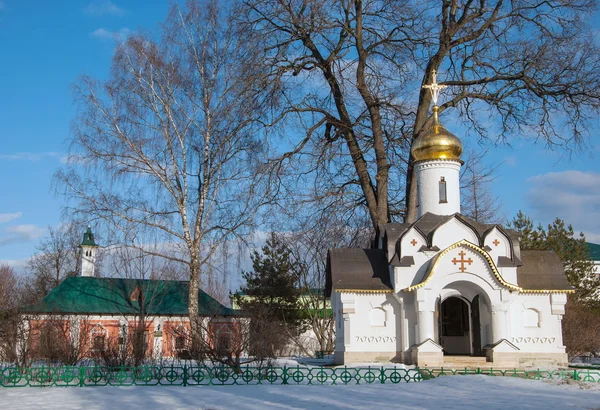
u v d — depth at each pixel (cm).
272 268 5350
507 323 2806
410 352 2817
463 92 3684
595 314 4344
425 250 2886
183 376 2219
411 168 3616
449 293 3023
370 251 3080
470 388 1998
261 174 3406
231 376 2280
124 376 2247
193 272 3453
